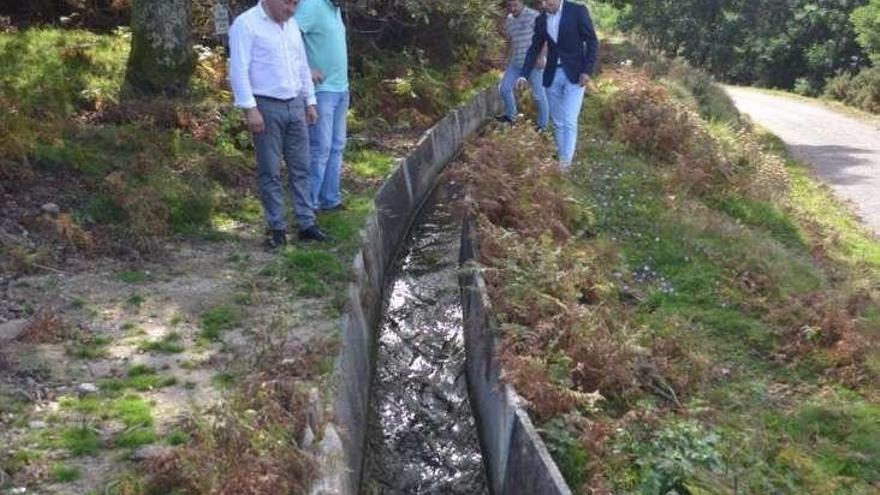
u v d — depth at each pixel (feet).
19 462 13.71
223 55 36.55
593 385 18.81
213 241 23.97
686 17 144.46
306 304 20.25
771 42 137.90
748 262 26.43
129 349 17.69
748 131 55.93
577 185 32.42
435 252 29.04
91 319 18.81
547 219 26.68
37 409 15.29
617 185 33.37
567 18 30.73
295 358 17.03
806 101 94.73
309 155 23.95
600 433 16.60
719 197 33.94
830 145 58.44
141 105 30.27
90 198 24.35
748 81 144.46
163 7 31.81
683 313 23.22
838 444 17.81
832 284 26.48
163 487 13.23
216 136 30.17
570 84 31.19
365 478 17.88
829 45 126.62
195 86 32.96
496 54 54.08
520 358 17.81
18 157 24.54
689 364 20.04
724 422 17.99
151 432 14.60
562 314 19.83
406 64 44.65
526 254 22.97
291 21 22.54
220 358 17.43
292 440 13.91
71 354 17.25
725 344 21.93
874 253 31.32
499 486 16.97
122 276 21.11
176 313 19.38
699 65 144.87
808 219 34.12
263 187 23.16
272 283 21.20
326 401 15.74
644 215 30.30
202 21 38.63
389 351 22.76
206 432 13.46
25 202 23.45
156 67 31.99
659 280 25.34
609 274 24.73
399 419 20.08
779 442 17.49
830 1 130.82
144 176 25.96
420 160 34.73
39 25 37.35
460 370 22.13
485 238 24.00
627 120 40.98
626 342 19.31
